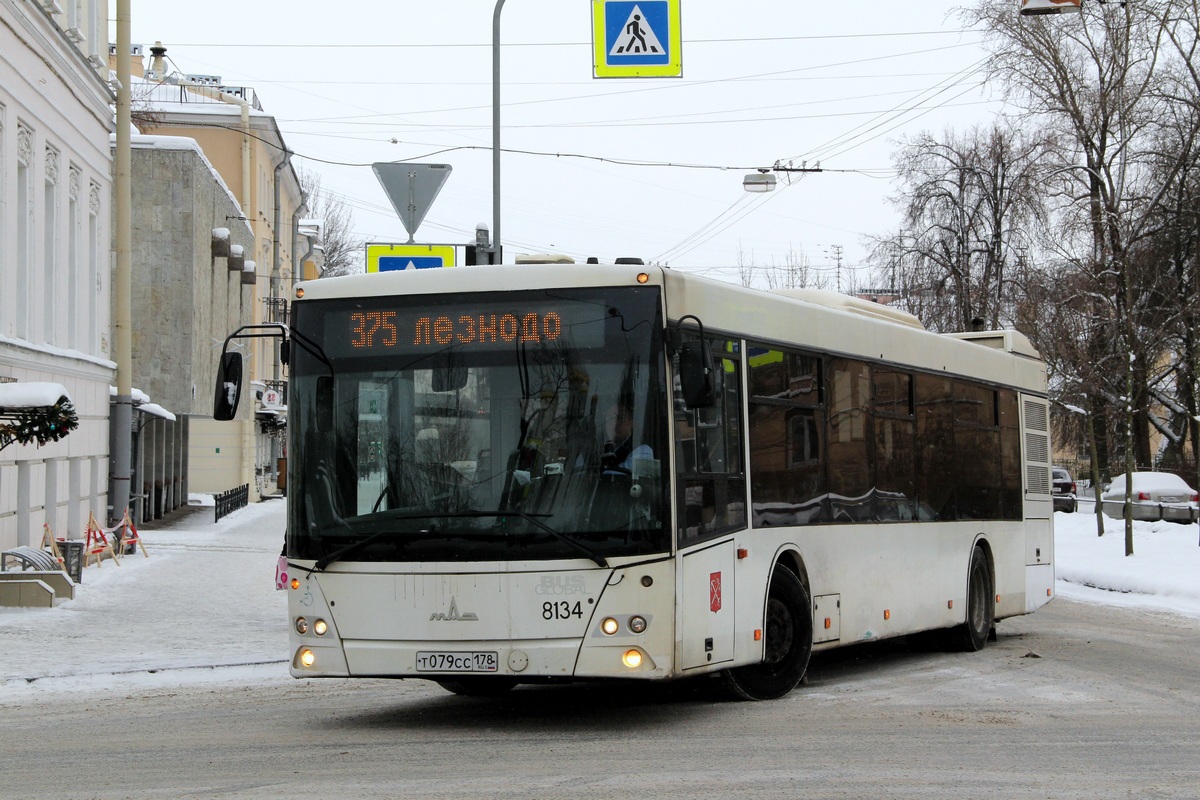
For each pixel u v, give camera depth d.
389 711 11.36
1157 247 36.69
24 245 25.02
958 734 9.88
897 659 15.42
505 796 7.52
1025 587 17.97
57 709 11.66
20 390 17.80
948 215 43.53
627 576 9.51
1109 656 15.65
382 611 9.66
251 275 51.16
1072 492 54.88
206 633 16.84
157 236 39.75
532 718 10.77
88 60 28.75
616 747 9.24
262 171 59.69
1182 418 50.66
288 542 9.98
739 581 10.84
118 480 31.47
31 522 25.12
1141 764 8.76
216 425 55.38
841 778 8.10
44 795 7.78
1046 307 35.59
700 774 8.20
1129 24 31.41
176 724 10.70
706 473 10.38
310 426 10.00
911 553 14.45
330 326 10.09
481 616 9.52
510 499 9.59
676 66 18.06
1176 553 29.77
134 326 39.78
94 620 17.92
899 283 44.28
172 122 56.22
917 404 14.84
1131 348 30.89
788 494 11.84
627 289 9.87
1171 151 35.56
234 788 7.86
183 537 35.50
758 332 11.52
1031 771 8.44
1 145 23.33
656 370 9.79
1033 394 18.81
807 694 12.15
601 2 18.03
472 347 9.85
